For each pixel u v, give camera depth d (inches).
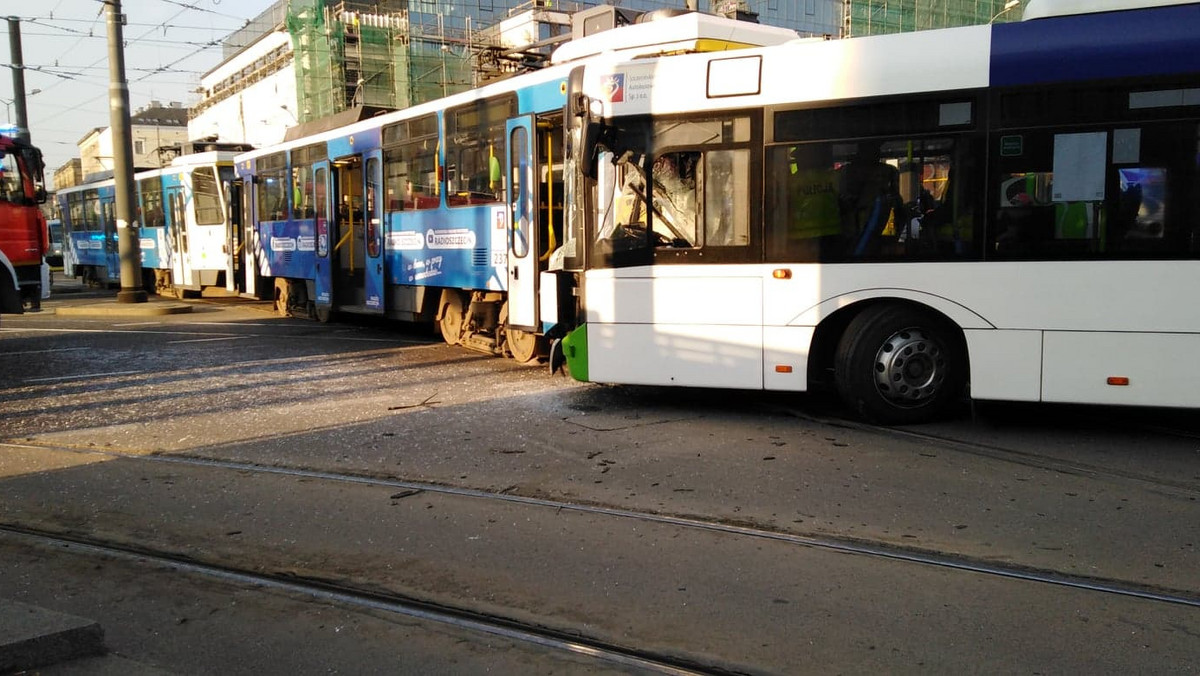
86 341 587.8
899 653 146.2
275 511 224.4
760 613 161.8
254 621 162.4
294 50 1756.9
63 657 142.6
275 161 734.5
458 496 233.6
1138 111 266.5
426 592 173.8
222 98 2348.7
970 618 158.7
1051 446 275.1
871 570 180.7
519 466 260.4
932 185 286.2
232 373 442.0
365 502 230.1
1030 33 277.0
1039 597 167.2
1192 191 263.4
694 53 346.3
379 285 575.2
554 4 1752.0
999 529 203.0
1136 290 268.8
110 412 351.3
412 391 383.6
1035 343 278.5
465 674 141.9
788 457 265.7
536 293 421.4
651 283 318.7
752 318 305.9
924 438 286.5
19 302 566.9
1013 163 277.9
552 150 420.5
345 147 613.0
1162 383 268.1
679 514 216.2
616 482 243.3
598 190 325.4
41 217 581.0
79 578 183.6
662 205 316.5
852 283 294.7
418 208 525.3
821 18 1868.8
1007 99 277.6
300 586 177.5
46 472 264.5
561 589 173.9
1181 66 263.0
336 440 296.8
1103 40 269.7
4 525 217.2
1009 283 279.7
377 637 155.2
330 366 460.4
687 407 339.3
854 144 293.1
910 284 289.3
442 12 1861.5
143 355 513.3
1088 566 181.5
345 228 639.1
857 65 292.4
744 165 305.0
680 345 315.9
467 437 296.8
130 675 138.5
